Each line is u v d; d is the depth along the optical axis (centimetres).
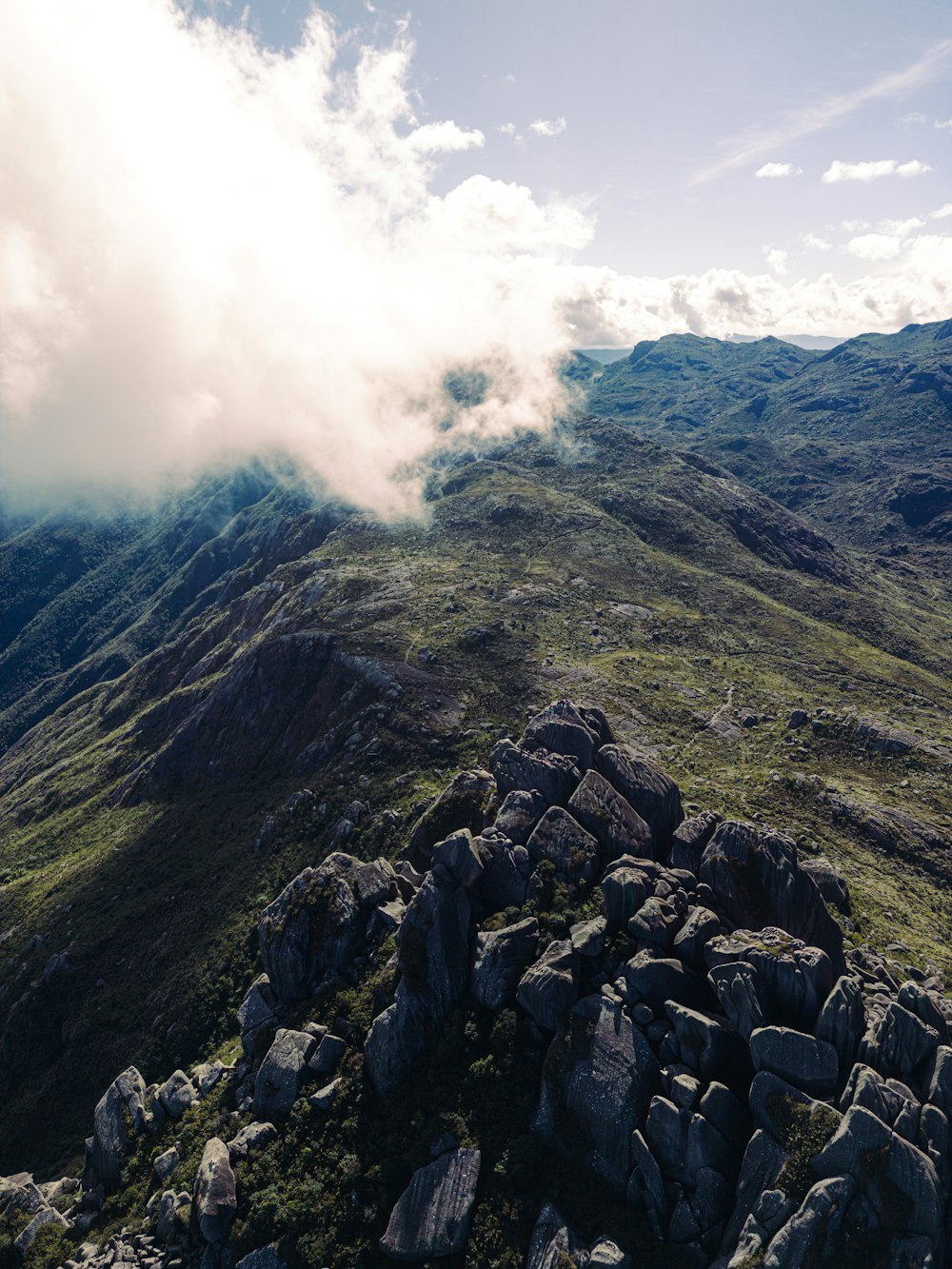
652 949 4381
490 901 5275
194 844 14888
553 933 4825
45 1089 10012
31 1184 5991
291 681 18400
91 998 11388
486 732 14200
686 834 5325
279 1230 4275
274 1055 5247
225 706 19175
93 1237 4950
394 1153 4419
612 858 5319
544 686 16225
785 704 16650
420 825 7312
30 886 16362
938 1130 3378
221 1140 5016
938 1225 3184
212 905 12269
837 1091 3638
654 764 5978
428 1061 4741
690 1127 3656
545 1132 4097
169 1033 9850
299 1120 4816
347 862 6550
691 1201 3566
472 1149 4166
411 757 13762
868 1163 3294
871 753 14175
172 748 19325
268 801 15050
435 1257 3906
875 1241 3167
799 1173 3362
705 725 15362
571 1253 3603
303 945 6059
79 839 18412
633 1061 4006
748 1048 3891
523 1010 4594
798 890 4756
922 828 11462
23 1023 11612
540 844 5381
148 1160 5409
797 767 13738
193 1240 4475
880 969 4862
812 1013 3928
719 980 4078
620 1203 3750
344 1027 5303
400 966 5141
